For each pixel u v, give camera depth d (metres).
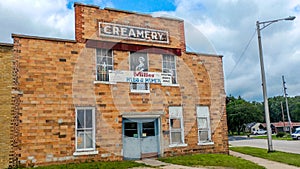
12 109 9.40
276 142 25.70
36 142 9.52
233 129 62.91
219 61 13.34
